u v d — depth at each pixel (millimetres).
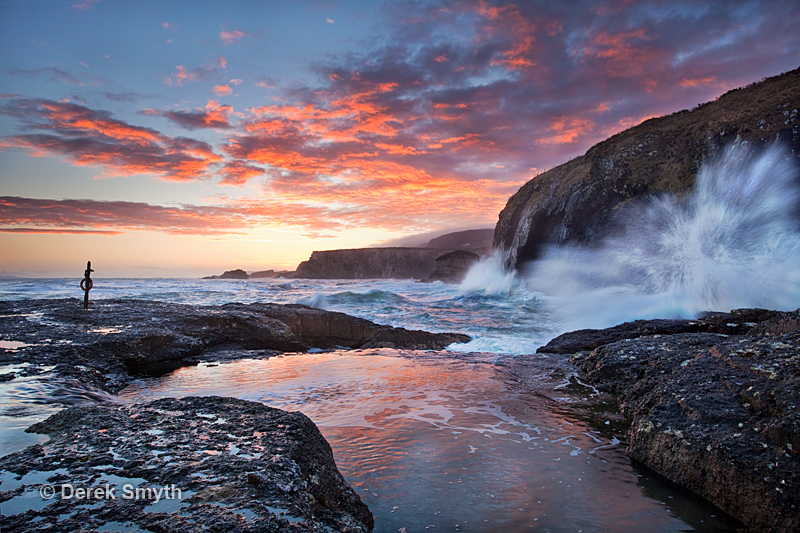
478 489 3496
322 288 44750
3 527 1892
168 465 2625
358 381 7211
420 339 12398
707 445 3625
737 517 3227
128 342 8047
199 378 7332
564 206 33625
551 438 4734
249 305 14656
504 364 8797
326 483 2932
